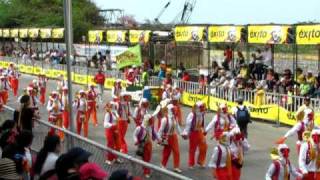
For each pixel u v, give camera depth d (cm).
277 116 2392
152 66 3509
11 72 3441
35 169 790
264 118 2469
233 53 3122
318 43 2234
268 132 2236
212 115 2670
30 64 5028
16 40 6050
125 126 1736
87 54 4753
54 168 732
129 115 1758
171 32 3456
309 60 2941
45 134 1264
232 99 2625
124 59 3306
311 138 1235
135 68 3250
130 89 2936
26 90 2091
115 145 1719
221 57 3478
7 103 3041
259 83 2539
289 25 2369
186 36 2991
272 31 2452
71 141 1124
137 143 1509
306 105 1845
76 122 2105
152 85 3141
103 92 3472
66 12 1127
